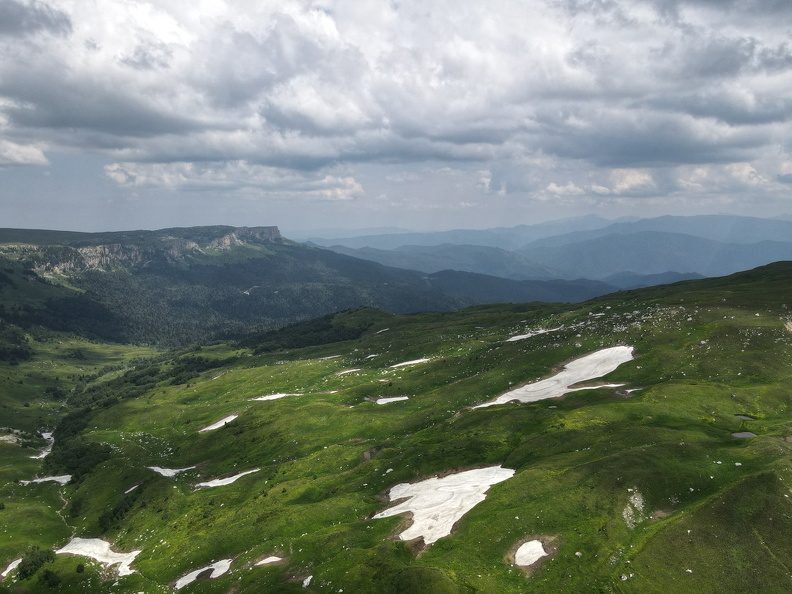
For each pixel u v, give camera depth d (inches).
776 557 2486.5
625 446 3750.0
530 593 2468.0
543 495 3238.2
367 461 4773.6
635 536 2773.1
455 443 4606.3
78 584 3964.1
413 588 2576.3
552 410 5007.4
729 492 2888.8
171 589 3484.3
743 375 5068.9
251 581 3159.5
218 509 4660.4
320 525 3688.5
